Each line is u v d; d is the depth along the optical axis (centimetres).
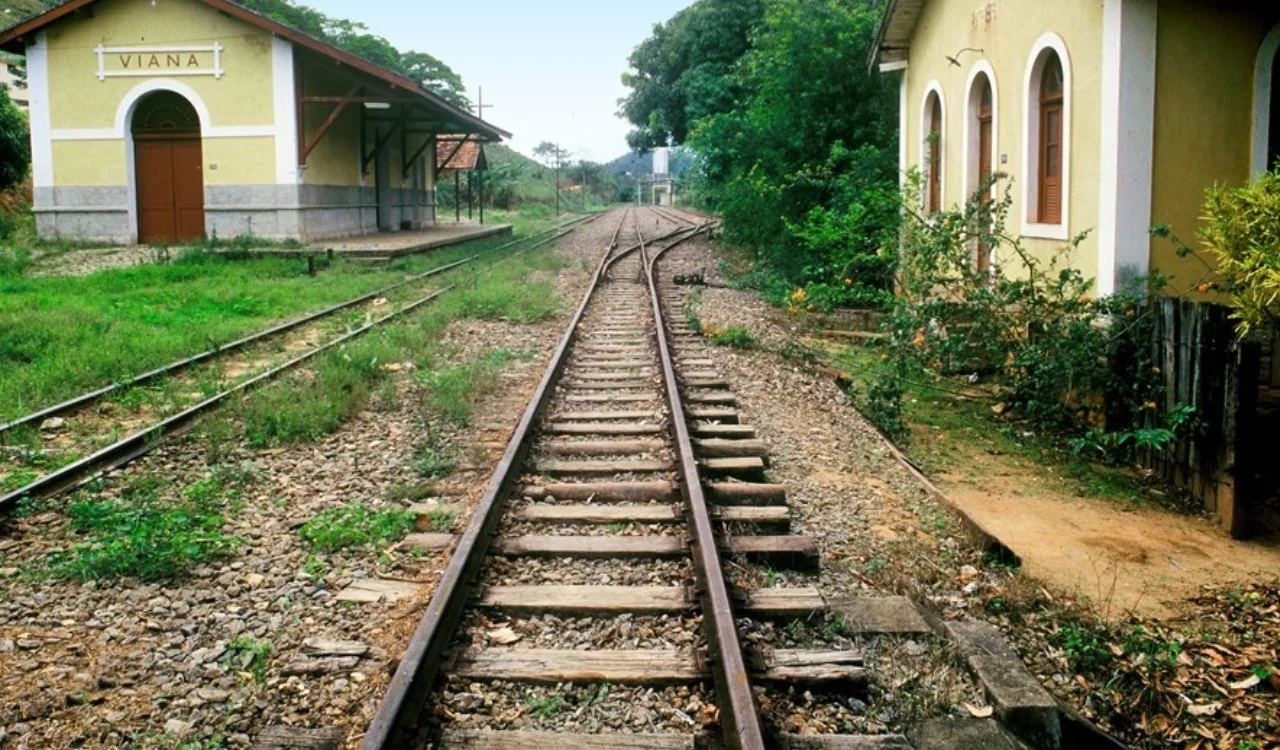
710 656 425
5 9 5834
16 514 602
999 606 523
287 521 612
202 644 455
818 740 370
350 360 1026
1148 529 680
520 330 1333
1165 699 453
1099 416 865
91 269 1911
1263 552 642
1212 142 859
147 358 1048
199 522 600
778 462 754
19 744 374
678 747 362
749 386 1014
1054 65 1027
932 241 1038
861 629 472
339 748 367
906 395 1073
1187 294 864
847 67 2084
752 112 2289
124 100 2269
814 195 2077
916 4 1502
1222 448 689
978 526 619
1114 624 520
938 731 394
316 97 2320
